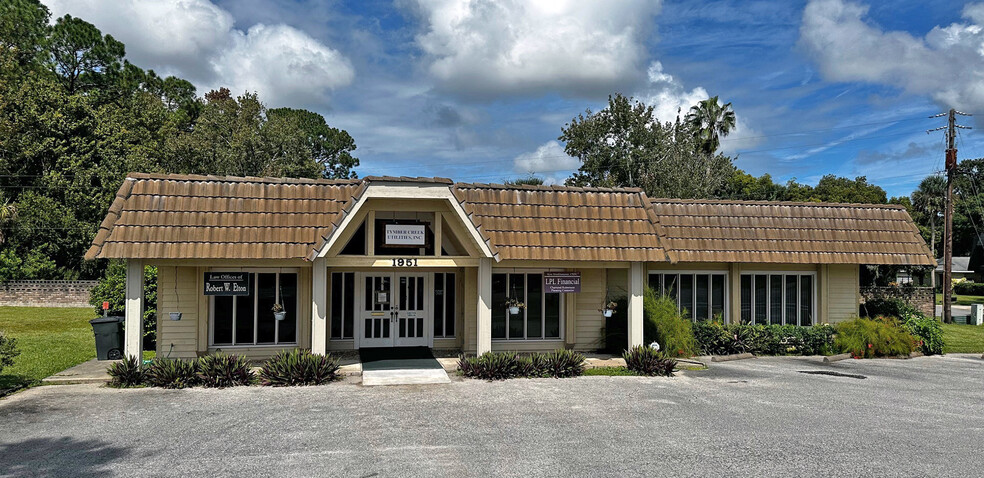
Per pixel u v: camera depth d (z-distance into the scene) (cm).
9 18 3281
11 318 2355
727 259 1631
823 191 5128
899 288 3072
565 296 1642
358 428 901
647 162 3678
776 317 1817
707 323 1677
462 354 1416
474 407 1037
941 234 6506
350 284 1571
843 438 896
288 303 1482
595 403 1082
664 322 1599
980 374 1477
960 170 3019
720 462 780
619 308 1623
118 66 3834
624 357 1423
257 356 1448
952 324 2833
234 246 1225
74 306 2892
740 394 1181
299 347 1477
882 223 1794
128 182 1263
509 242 1360
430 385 1207
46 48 3528
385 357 1463
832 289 1819
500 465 754
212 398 1078
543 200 1452
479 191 1432
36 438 838
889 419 1013
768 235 1695
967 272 5931
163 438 842
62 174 3041
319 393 1127
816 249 1702
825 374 1427
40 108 3128
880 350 1698
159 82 4241
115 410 989
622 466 758
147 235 1192
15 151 3048
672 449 829
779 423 972
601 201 1480
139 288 1202
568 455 796
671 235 1636
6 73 3059
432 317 1608
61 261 3138
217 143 3384
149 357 1421
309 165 3534
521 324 1627
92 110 3238
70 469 719
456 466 748
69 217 2991
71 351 1549
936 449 852
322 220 1313
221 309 1445
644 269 1695
